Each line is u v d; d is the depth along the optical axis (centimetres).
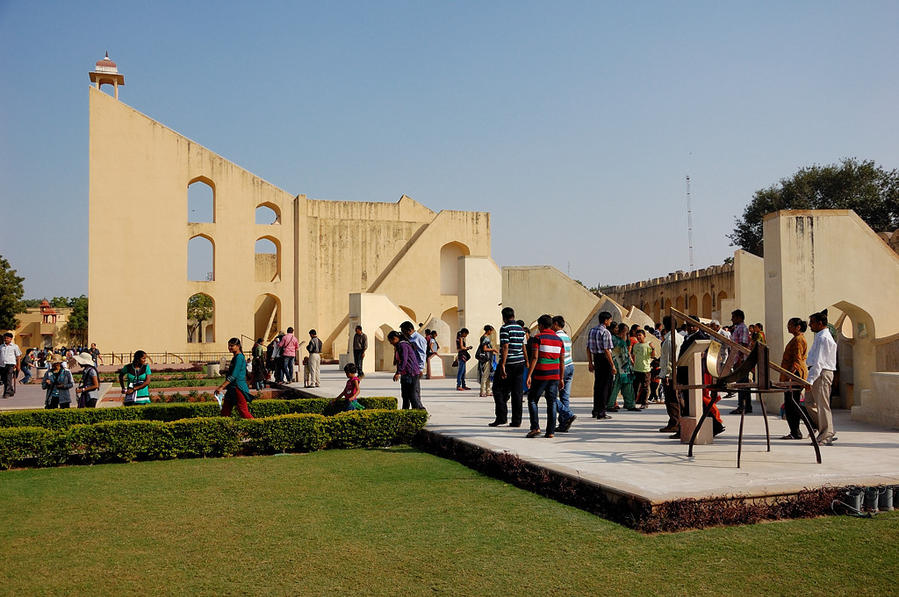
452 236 4247
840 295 1287
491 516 587
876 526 541
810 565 460
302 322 4119
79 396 1214
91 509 632
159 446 912
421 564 473
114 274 3731
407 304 4128
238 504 645
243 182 4031
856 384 1308
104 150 3762
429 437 978
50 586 438
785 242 1280
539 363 922
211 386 2227
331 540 528
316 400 1291
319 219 4303
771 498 574
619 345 1305
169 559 488
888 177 4425
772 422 1075
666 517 536
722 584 432
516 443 862
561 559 478
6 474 821
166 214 3844
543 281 2216
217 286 3931
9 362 1847
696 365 862
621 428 1031
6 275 5309
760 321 2756
